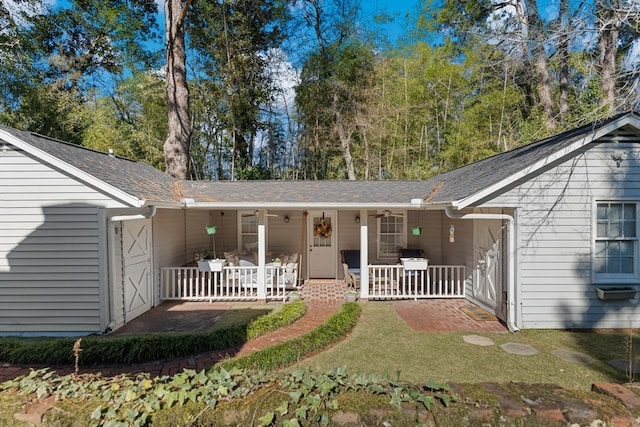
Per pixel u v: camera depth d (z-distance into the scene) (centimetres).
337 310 793
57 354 496
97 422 221
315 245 1169
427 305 841
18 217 636
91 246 640
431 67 1625
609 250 663
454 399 228
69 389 249
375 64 1731
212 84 1831
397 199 898
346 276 1028
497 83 1529
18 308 636
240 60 1819
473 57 1492
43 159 624
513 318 660
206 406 227
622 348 564
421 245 1120
